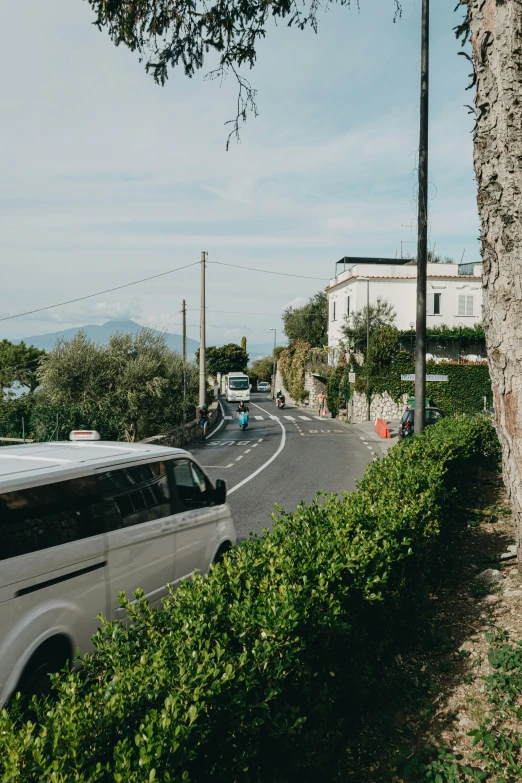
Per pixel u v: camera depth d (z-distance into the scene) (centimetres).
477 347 3975
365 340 3900
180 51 747
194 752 202
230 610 304
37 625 379
